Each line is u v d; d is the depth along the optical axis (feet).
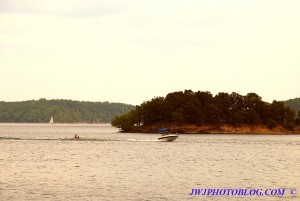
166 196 376.07
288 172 517.14
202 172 512.63
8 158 655.35
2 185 416.05
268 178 470.39
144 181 444.96
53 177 465.06
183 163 603.67
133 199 364.38
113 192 389.19
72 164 582.76
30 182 433.07
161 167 556.51
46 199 361.10
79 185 419.33
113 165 574.15
